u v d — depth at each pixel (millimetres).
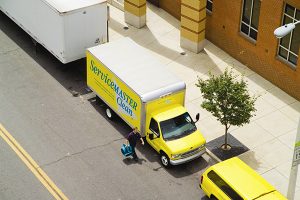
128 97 27172
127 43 29734
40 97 30875
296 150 23156
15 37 35281
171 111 27125
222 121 26469
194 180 26312
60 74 32562
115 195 25391
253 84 31859
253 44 32000
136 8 35625
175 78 27531
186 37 34062
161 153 26844
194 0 32438
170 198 25359
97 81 29312
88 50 29172
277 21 30031
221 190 23875
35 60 33469
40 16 31391
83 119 29578
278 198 23188
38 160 27016
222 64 33312
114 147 27969
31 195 25250
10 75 32250
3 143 27859
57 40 30828
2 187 25578
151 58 28703
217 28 34000
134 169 26750
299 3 28547
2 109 29922
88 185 25812
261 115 29859
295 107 30422
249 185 23547
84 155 27406
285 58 30766
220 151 27719
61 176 26234
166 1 37219
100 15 30906
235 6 32125
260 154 27656
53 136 28438
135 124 27469
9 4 34250
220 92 25734
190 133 26828
